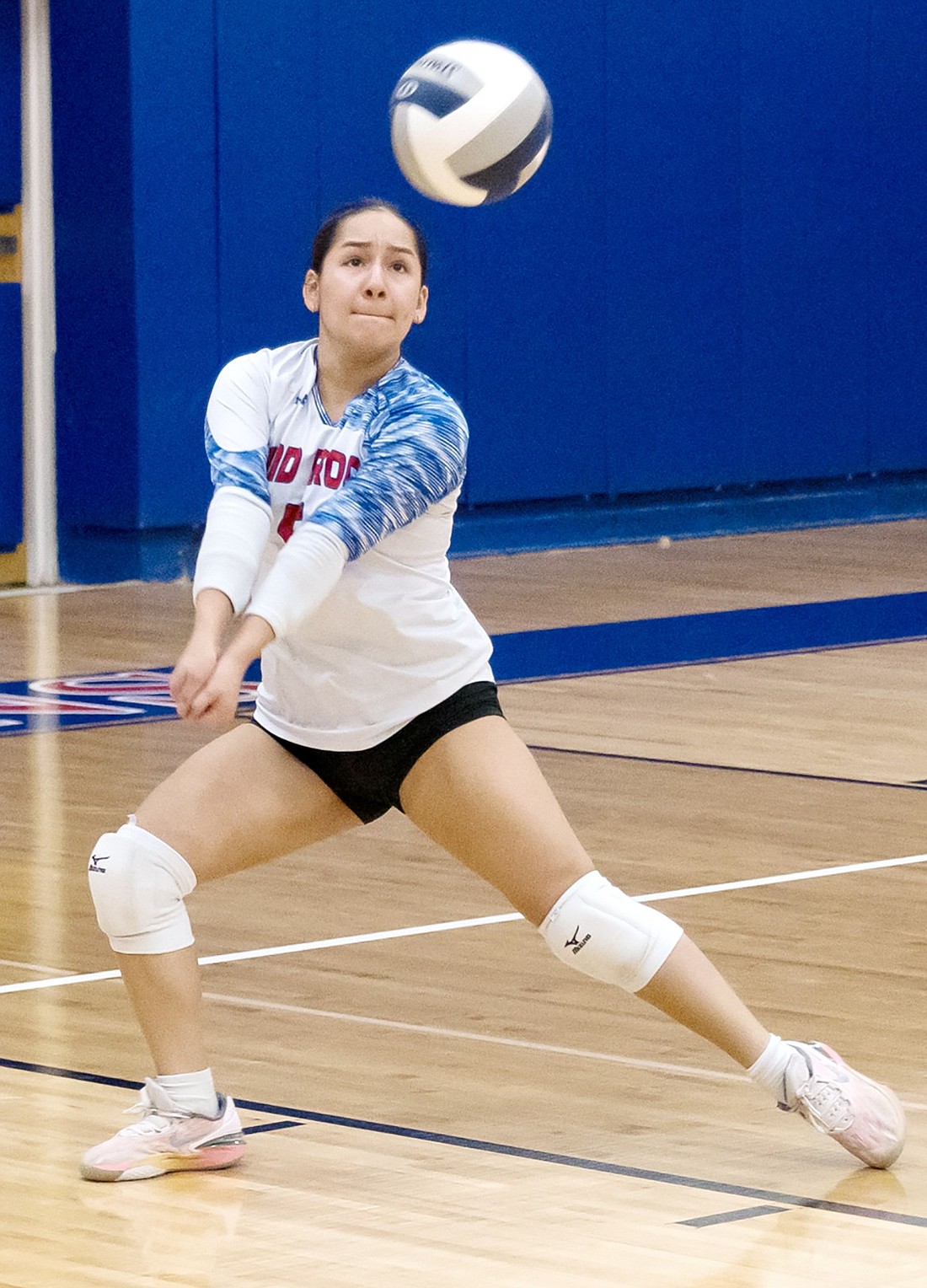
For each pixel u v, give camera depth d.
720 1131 11.53
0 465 36.47
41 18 36.03
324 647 10.43
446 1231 9.97
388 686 10.45
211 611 9.96
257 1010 13.91
